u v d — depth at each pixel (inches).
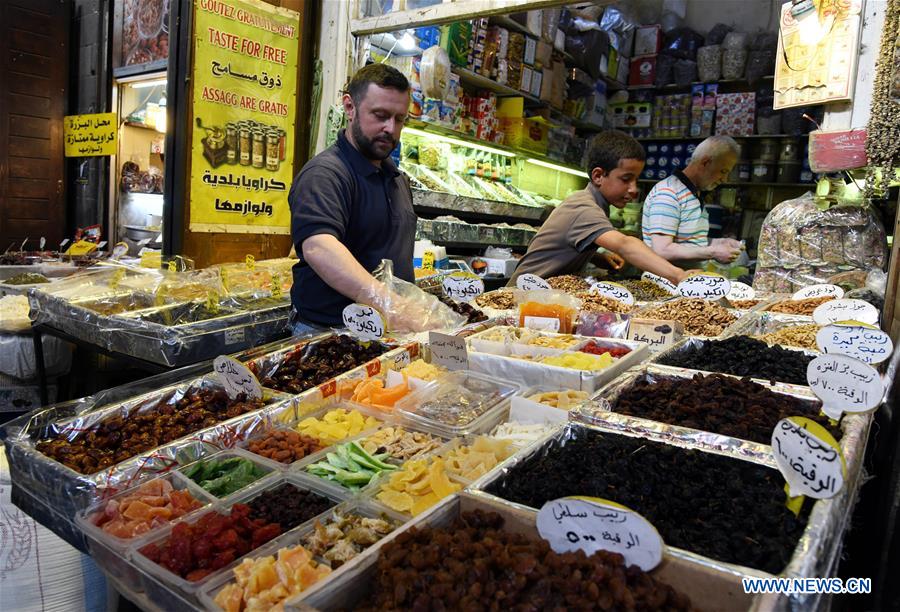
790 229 119.9
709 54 239.5
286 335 108.5
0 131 174.2
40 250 177.9
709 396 58.3
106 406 66.4
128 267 136.3
